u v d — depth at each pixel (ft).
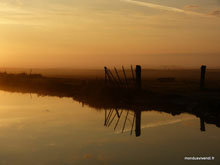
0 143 44.21
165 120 60.08
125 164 33.45
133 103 83.76
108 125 57.52
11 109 82.33
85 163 34.24
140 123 57.82
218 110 59.72
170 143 41.83
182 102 73.46
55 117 68.13
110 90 98.84
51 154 38.22
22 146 42.34
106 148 40.29
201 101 69.46
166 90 94.89
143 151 38.24
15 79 198.29
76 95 117.91
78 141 44.70
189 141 42.57
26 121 62.75
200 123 55.72
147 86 113.70
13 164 34.65
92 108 83.76
